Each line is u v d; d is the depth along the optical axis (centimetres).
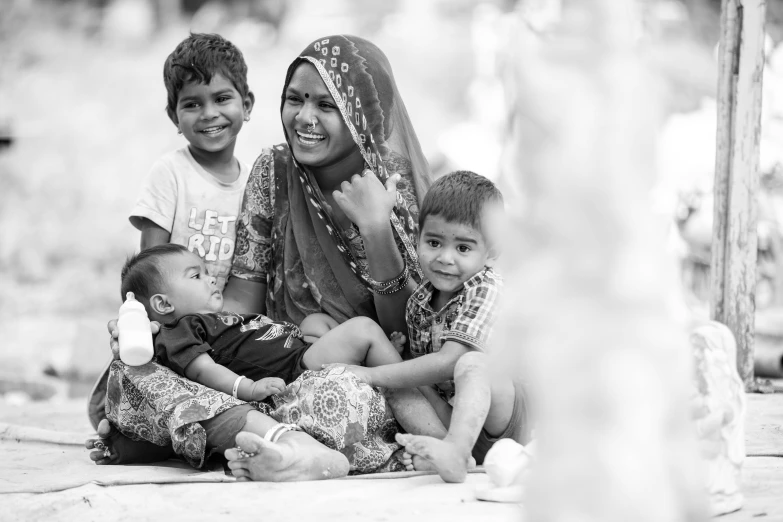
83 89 2053
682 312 221
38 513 310
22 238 1580
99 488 334
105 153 1847
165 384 376
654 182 221
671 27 1650
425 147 1522
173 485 342
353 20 2161
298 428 366
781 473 349
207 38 481
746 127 539
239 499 319
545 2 237
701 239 799
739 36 537
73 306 1312
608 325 215
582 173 216
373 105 439
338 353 392
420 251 388
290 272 450
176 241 472
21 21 2319
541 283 220
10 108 1992
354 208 405
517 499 309
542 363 216
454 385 395
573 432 213
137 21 2342
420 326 402
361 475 364
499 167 235
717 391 290
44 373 884
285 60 2081
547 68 222
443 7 2027
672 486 216
